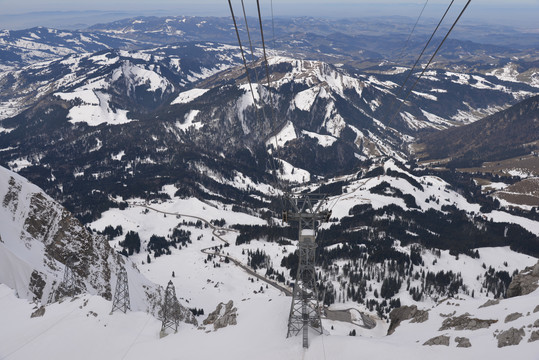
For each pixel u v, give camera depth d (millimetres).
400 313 117188
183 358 92250
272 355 82125
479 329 82812
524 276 110688
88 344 109312
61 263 194125
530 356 65250
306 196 78438
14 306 138125
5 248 161750
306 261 83125
